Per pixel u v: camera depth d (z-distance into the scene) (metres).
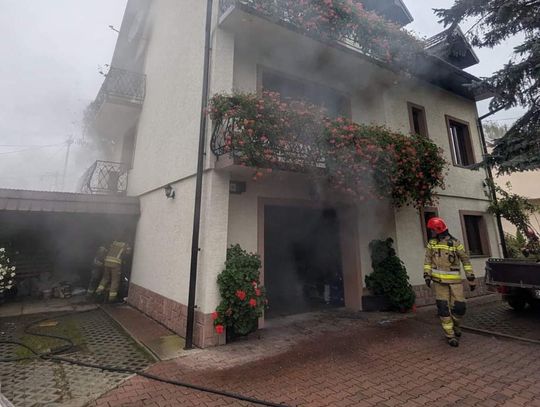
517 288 6.73
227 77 5.74
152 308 6.68
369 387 3.52
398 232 7.93
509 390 3.44
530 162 6.70
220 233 5.18
